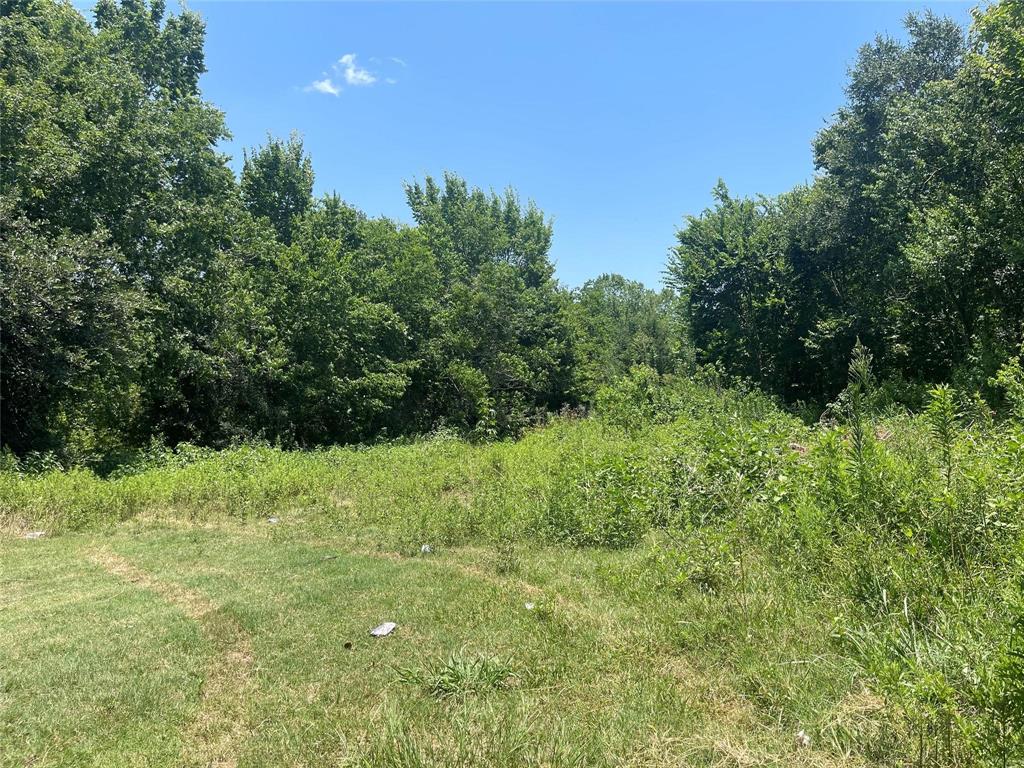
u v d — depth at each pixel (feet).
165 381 64.85
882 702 10.42
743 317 80.59
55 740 11.29
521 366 95.35
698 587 16.63
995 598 11.92
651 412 61.62
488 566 21.76
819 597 14.83
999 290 51.57
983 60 44.80
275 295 73.31
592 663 13.32
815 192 74.28
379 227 93.50
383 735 10.46
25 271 42.16
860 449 18.57
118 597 19.60
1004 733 8.56
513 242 114.93
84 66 57.21
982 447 18.47
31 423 52.08
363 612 17.58
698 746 10.05
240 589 20.04
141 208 57.88
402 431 86.02
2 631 16.60
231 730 11.57
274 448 58.34
